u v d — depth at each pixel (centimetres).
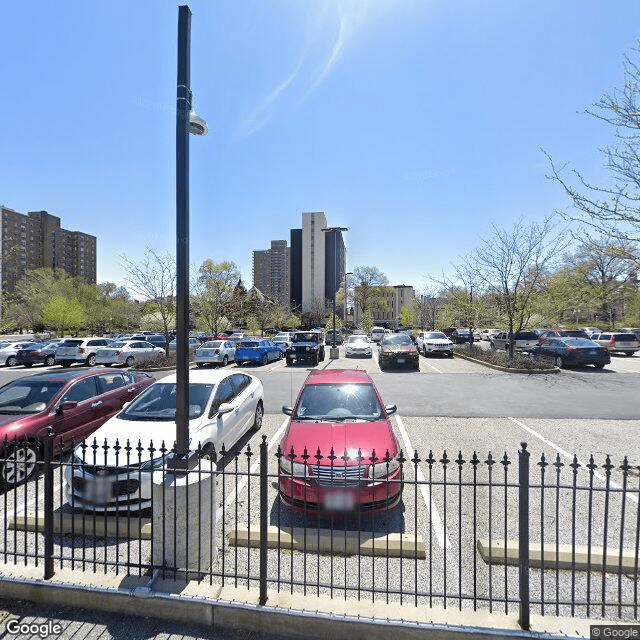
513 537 406
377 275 8212
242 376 779
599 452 666
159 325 3466
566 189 580
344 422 523
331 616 286
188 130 401
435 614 287
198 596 308
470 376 1584
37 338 4372
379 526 436
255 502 498
